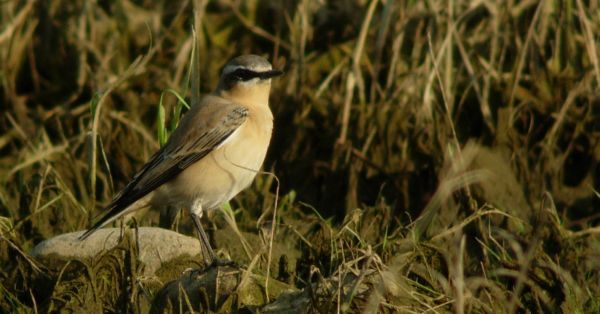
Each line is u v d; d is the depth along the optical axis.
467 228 12.43
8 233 11.66
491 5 15.10
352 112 14.88
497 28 15.00
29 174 14.91
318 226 12.92
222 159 11.20
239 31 16.53
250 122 11.34
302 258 11.66
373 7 14.87
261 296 9.70
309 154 14.87
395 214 13.85
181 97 12.43
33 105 16.59
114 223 12.88
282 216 13.34
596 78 14.30
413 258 10.37
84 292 10.40
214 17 16.67
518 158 13.97
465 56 14.41
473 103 14.65
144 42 16.59
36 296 11.02
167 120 15.63
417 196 14.05
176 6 16.88
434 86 14.70
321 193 14.55
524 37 15.08
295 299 9.24
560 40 14.89
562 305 10.27
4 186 14.68
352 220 11.58
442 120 14.36
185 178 11.20
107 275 10.63
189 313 9.48
